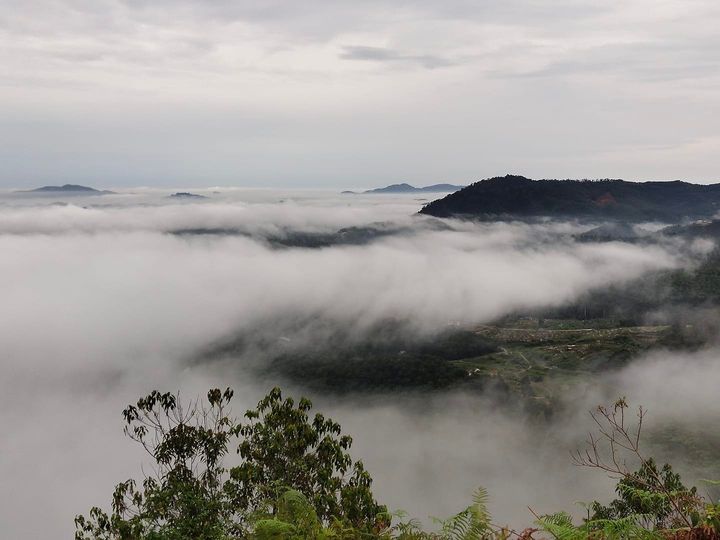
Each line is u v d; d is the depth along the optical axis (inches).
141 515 301.9
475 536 155.6
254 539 194.2
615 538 153.1
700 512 164.2
